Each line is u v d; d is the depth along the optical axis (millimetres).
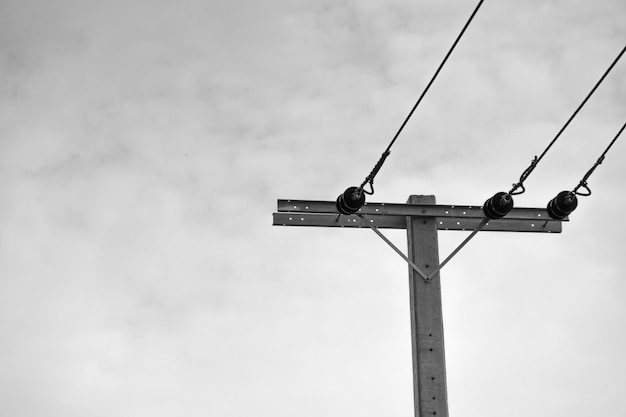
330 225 24203
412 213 24031
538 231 24547
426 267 23734
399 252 23828
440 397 22953
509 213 24469
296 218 24156
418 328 23328
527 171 22562
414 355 23281
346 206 23094
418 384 23031
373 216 24094
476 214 24141
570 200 23406
